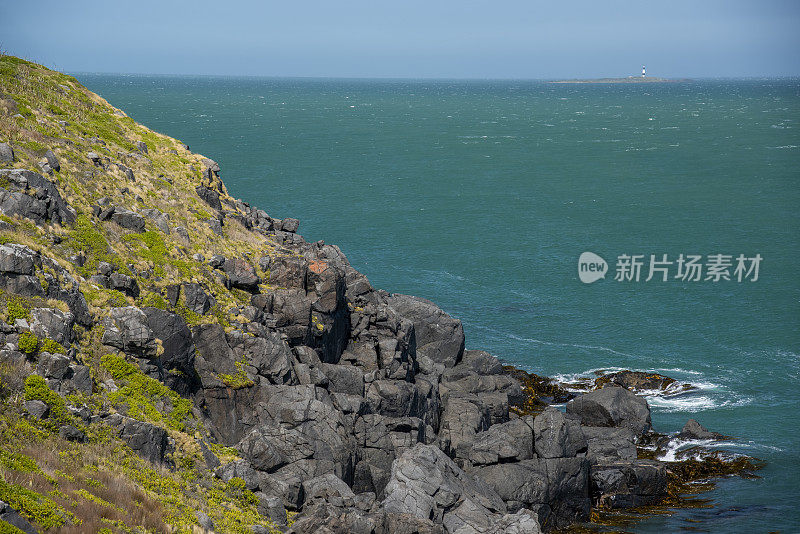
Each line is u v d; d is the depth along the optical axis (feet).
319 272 168.45
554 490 150.00
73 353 117.08
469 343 246.88
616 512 155.33
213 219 180.04
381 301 192.13
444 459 140.87
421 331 208.13
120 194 168.14
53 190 146.82
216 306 152.05
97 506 90.53
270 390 141.79
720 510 154.61
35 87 198.18
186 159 204.44
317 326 162.50
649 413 187.93
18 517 78.13
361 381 159.22
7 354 108.37
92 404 114.62
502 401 180.55
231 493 117.91
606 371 225.56
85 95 214.28
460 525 127.54
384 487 140.36
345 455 136.15
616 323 265.13
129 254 150.10
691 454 176.24
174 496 107.45
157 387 127.24
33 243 130.62
